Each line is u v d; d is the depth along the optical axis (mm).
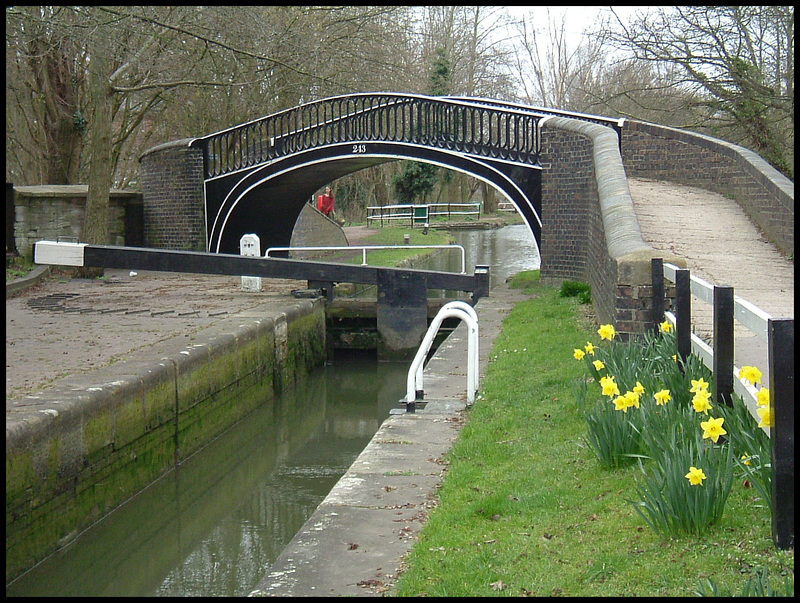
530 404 8078
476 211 56938
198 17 18859
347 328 17344
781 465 4266
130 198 23734
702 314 8742
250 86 26984
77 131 26922
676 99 21078
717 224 13625
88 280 19641
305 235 28969
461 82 50062
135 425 8930
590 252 15141
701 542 4469
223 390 11547
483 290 16625
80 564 7723
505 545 4824
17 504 6699
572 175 17469
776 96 17656
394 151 19906
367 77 26531
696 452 5062
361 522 5332
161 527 8836
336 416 13688
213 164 23047
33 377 8922
